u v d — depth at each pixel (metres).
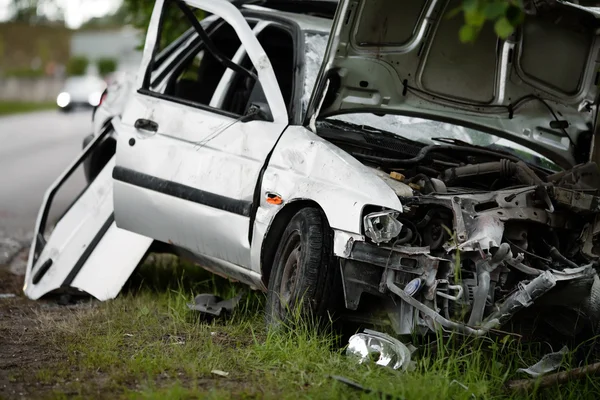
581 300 6.11
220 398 5.31
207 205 7.01
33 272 8.56
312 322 6.34
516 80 7.15
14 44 77.56
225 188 6.92
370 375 5.73
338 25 6.57
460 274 5.94
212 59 8.29
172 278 8.73
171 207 7.25
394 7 6.64
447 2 6.69
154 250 8.27
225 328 6.98
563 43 7.07
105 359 6.19
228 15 7.20
